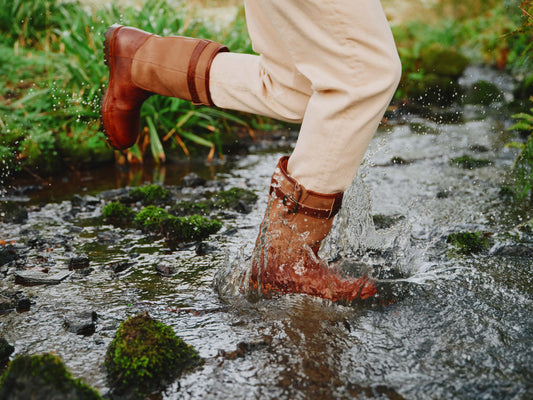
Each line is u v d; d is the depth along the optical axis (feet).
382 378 4.28
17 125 11.09
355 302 5.45
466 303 5.45
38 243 7.27
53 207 8.86
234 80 5.80
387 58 4.72
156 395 4.13
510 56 20.56
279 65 5.42
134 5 16.22
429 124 14.89
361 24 4.66
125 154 11.68
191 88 6.04
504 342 4.74
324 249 6.49
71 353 4.69
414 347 4.70
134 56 6.26
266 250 5.54
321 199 5.19
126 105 6.51
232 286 5.79
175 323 5.16
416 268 6.27
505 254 6.70
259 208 8.80
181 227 7.51
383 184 9.91
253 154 12.44
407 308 5.38
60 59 13.26
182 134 12.32
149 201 9.10
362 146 5.00
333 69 4.83
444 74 19.53
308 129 5.05
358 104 4.81
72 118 11.81
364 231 6.39
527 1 7.43
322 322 5.14
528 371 4.32
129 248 7.17
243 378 4.31
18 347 4.78
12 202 8.52
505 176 10.12
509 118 14.98
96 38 13.41
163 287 5.99
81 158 11.00
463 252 6.79
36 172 10.39
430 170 10.72
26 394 3.78
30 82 13.43
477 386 4.15
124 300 5.68
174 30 14.40
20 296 5.76
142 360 4.34
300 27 4.83
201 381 4.28
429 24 28.07
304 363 4.50
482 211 8.34
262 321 5.18
